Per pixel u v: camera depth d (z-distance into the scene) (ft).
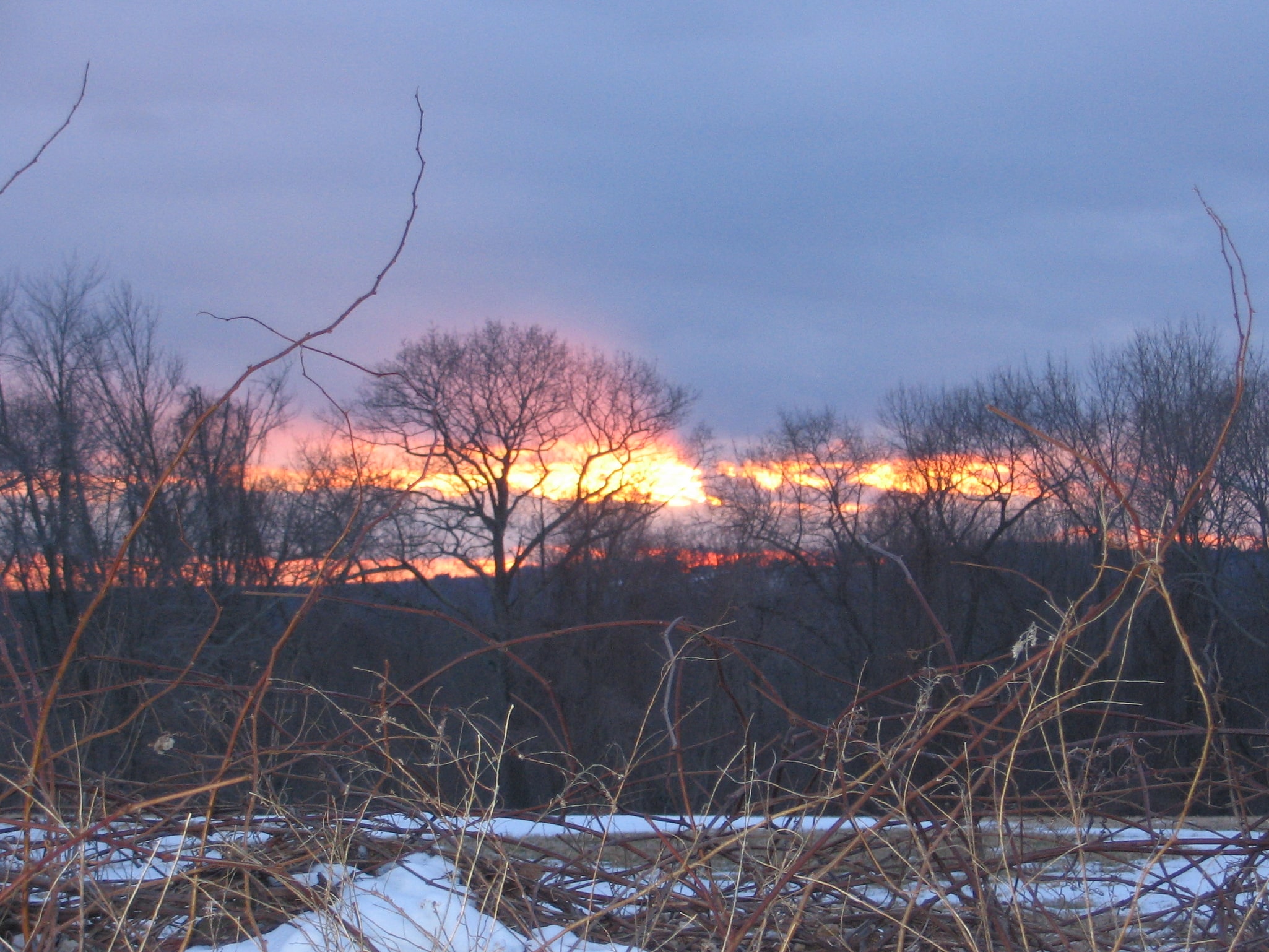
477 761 11.24
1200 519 68.64
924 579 93.61
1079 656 8.95
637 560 96.37
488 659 86.74
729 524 101.09
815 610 102.22
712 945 10.00
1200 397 72.54
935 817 10.81
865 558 99.50
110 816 9.38
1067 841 11.37
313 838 11.17
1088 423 86.74
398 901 10.75
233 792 12.87
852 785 9.66
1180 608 68.95
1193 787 9.09
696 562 100.01
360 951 9.46
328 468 74.33
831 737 10.64
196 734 13.03
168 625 59.21
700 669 56.59
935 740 11.80
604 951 10.34
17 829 10.77
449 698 86.33
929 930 10.55
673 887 11.28
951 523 96.32
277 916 10.80
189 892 10.90
